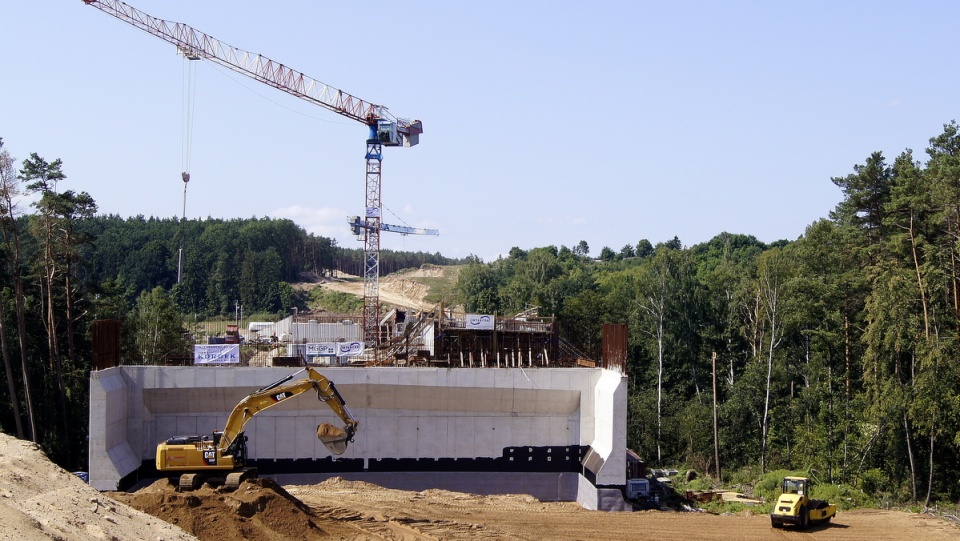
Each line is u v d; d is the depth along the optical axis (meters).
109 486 54.41
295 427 62.03
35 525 23.27
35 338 75.00
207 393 59.91
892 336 62.75
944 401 61.19
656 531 45.75
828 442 70.62
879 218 82.50
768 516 52.62
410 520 43.78
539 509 52.88
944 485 65.56
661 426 84.06
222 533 34.12
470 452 62.81
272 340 87.62
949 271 68.19
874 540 44.78
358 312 174.50
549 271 150.75
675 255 96.94
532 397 62.19
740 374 92.88
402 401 62.00
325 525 39.09
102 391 54.62
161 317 103.38
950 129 81.88
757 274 94.44
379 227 124.56
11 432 70.50
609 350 62.06
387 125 121.31
